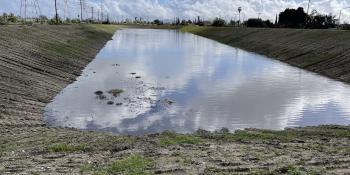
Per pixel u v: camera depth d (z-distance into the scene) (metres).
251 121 23.86
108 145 16.52
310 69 47.22
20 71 32.88
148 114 25.00
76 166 13.16
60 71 38.28
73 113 24.84
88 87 33.06
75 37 71.06
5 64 33.12
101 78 37.78
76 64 44.97
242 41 87.62
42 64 38.41
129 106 26.88
